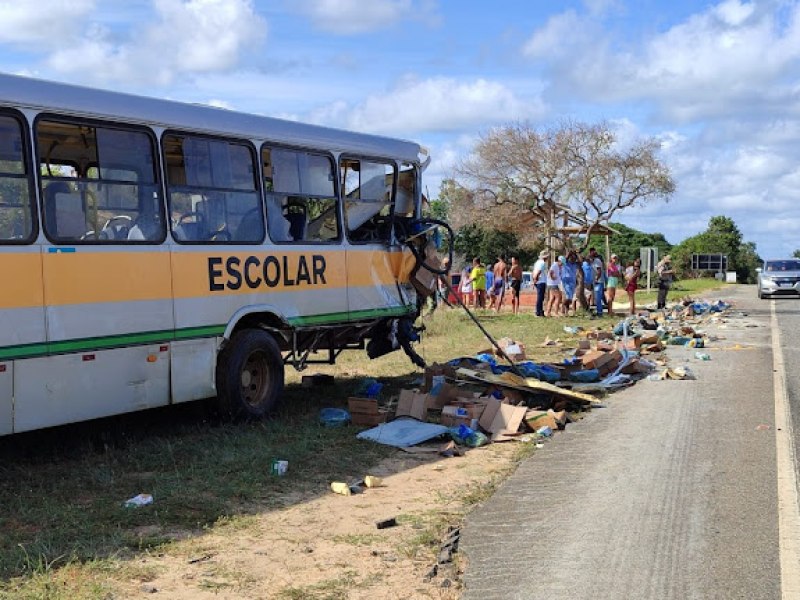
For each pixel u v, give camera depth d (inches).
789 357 625.9
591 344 639.8
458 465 321.4
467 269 1198.3
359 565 217.5
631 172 1291.8
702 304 1158.3
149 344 326.3
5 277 276.7
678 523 251.0
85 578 203.6
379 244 456.1
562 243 1331.2
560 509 265.1
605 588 203.5
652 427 385.4
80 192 303.1
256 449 327.6
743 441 354.9
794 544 233.1
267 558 221.8
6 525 241.4
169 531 241.3
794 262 1455.5
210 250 354.0
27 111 287.6
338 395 458.0
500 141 1355.8
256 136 379.6
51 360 290.0
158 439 341.7
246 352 371.2
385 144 464.1
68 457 317.1
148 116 329.1
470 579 209.3
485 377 440.5
